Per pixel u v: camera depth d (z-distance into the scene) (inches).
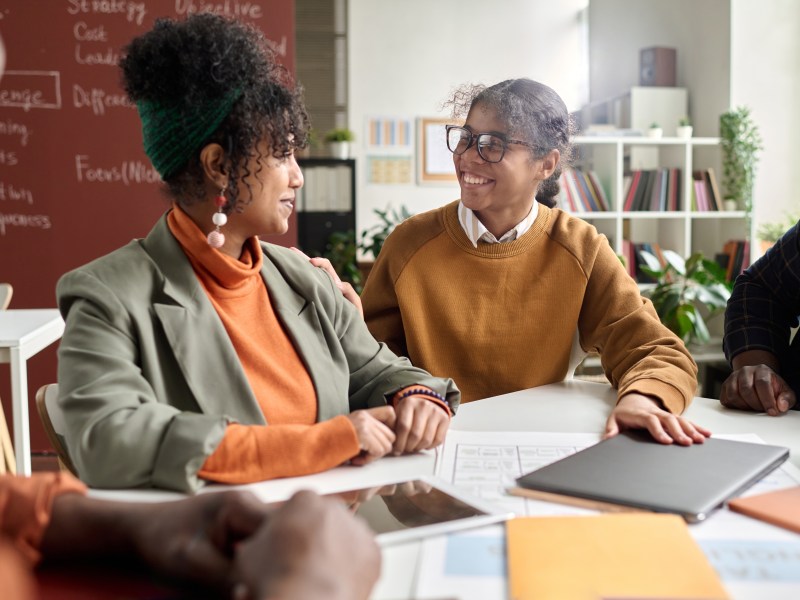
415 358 66.2
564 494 34.3
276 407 44.5
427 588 25.7
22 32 132.5
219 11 133.6
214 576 22.7
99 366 39.0
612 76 253.9
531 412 50.5
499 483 36.7
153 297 42.8
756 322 60.8
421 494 34.1
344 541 21.1
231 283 45.4
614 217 177.8
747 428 47.3
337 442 38.5
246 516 23.4
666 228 187.3
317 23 288.0
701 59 191.8
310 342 48.0
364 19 288.2
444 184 294.4
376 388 49.9
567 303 65.2
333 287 53.1
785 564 27.4
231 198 43.7
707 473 35.8
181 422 37.0
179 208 45.7
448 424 43.5
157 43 41.8
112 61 133.6
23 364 80.4
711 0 187.0
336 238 239.6
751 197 177.0
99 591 23.7
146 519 25.0
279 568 19.8
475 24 290.5
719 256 177.2
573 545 28.2
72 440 37.4
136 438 36.2
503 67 292.4
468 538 29.7
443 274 66.4
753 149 176.9
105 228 136.6
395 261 67.9
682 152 179.5
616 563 26.8
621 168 174.4
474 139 62.5
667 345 57.3
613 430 44.3
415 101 291.6
